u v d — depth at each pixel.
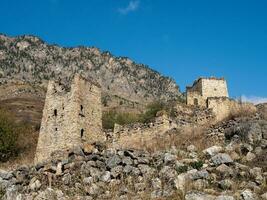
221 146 19.47
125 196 15.47
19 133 41.56
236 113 26.23
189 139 22.70
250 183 15.12
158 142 24.34
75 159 19.62
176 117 30.48
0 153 36.03
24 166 21.48
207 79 51.91
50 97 30.81
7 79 191.25
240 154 18.27
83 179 17.62
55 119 29.73
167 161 17.69
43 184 18.14
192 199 13.98
